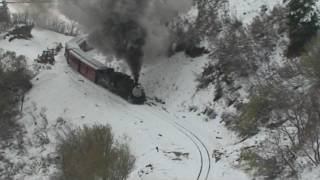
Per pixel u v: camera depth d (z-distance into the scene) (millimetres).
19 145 78625
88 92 88062
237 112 72250
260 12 88375
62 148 55719
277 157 54656
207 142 68625
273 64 74938
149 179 57750
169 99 86688
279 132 59281
